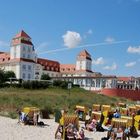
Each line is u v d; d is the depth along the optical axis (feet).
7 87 229.45
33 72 382.22
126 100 245.86
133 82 398.21
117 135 71.20
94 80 318.04
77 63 474.08
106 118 103.35
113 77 313.94
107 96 246.47
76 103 179.22
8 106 139.23
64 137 71.82
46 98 179.63
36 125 95.61
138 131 96.84
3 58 397.19
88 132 87.71
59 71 474.49
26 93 197.98
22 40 378.12
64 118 75.36
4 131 80.94
